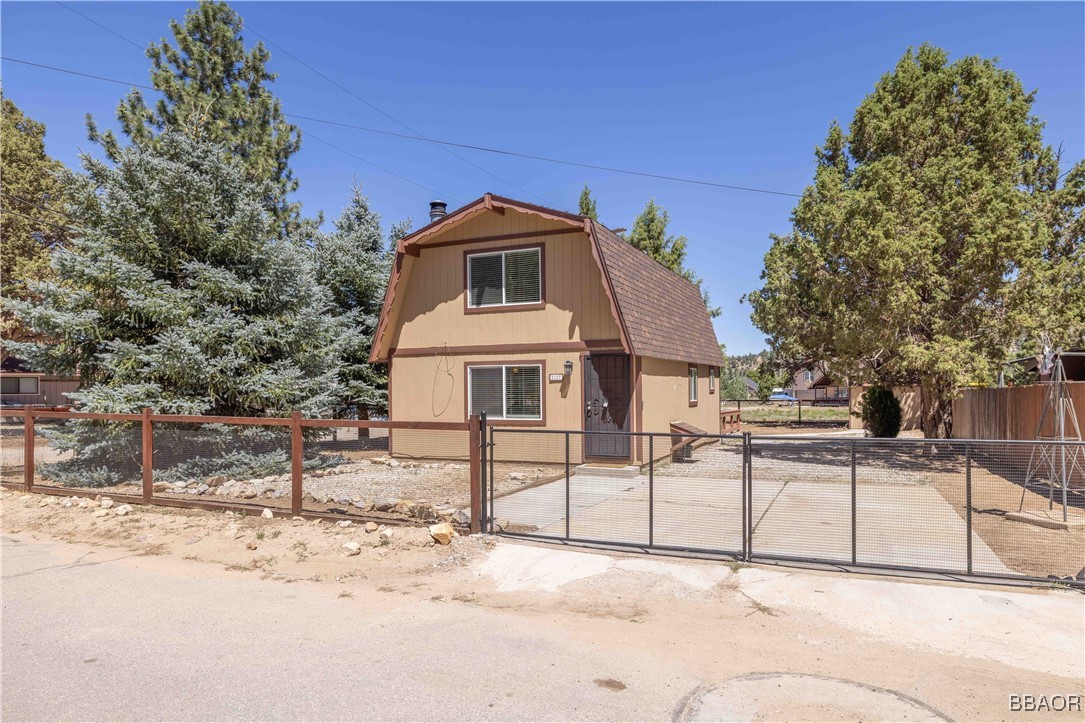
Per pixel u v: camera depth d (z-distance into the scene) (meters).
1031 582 5.85
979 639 4.73
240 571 6.64
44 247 29.52
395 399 15.59
